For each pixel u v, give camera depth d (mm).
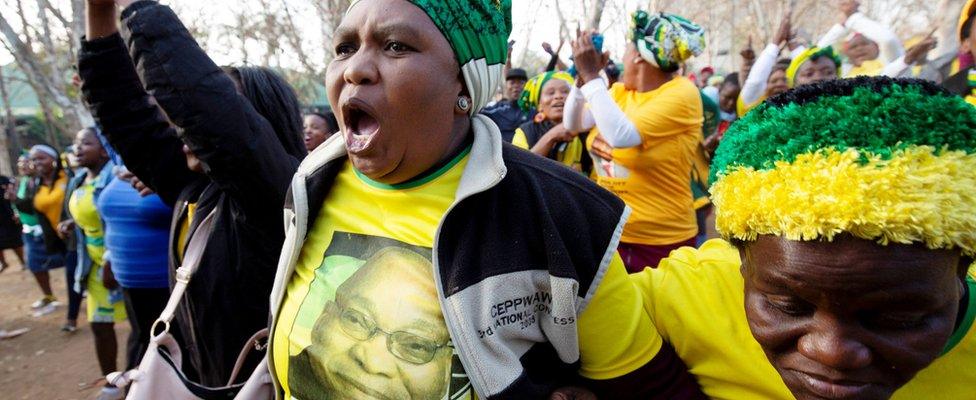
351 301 1108
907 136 690
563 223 1020
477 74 1055
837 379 752
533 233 1028
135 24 1469
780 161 747
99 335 3922
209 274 1632
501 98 6691
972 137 702
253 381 1431
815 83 806
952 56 3428
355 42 1035
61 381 4770
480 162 1050
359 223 1167
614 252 1039
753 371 1027
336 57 1072
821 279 706
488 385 1009
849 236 690
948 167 682
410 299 1062
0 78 17625
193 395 1544
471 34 1021
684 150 2770
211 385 1733
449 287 1021
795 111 764
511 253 1020
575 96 3039
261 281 1657
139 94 1942
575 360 1063
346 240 1177
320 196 1232
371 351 1074
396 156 1025
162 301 2734
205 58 1507
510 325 1021
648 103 2732
